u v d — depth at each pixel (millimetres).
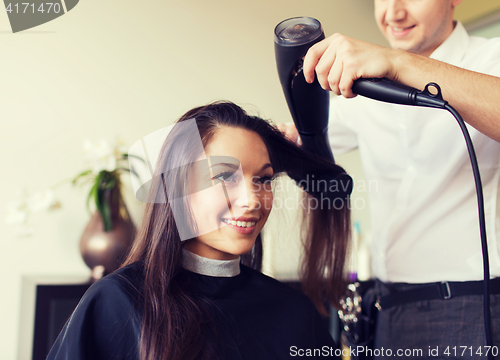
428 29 753
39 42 1312
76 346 474
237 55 1372
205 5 1359
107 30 1343
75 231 1315
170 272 544
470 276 681
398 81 502
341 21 1403
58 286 1105
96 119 1332
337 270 818
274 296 646
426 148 731
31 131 1305
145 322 499
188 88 1358
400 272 768
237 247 559
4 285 1257
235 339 562
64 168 1317
